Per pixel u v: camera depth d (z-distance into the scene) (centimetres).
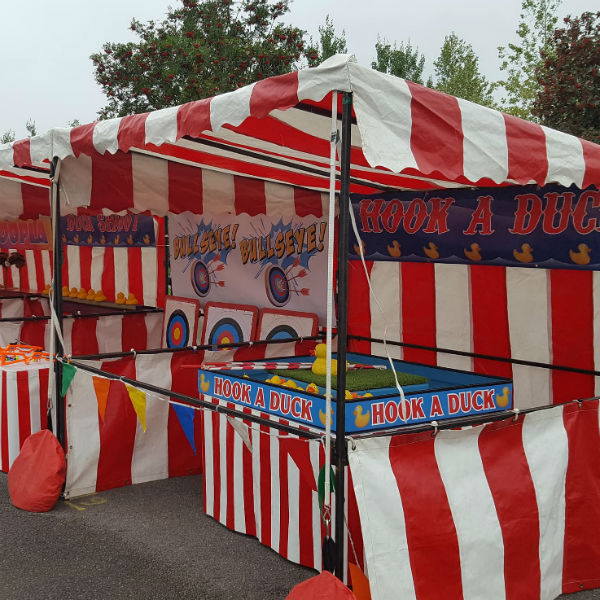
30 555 346
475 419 277
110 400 439
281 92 244
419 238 473
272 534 350
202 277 670
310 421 302
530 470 287
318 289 546
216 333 634
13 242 927
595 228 372
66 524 385
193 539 366
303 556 331
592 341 387
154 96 1284
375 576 241
